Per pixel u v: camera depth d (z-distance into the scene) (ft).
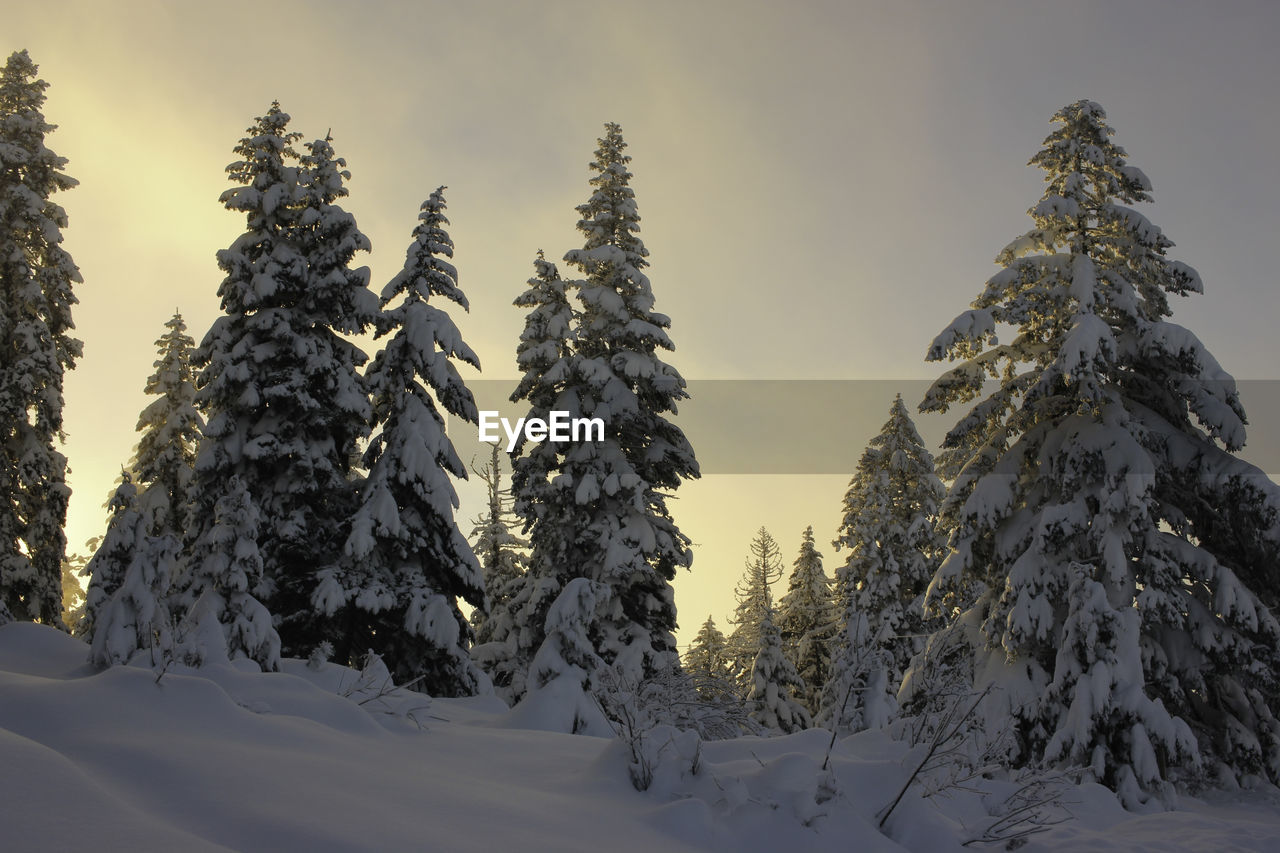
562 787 22.07
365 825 15.08
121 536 31.89
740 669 106.73
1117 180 56.29
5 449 77.10
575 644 38.58
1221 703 51.03
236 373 60.03
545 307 78.69
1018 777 27.20
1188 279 54.65
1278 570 51.03
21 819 12.63
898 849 20.39
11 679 21.63
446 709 41.60
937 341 53.62
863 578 90.38
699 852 18.47
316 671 40.65
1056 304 54.24
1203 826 28.71
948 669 28.50
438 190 69.82
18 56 85.35
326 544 61.57
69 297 82.28
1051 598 50.70
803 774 22.17
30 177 82.89
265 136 67.21
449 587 64.08
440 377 64.39
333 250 65.16
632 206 79.36
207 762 17.16
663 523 72.33
